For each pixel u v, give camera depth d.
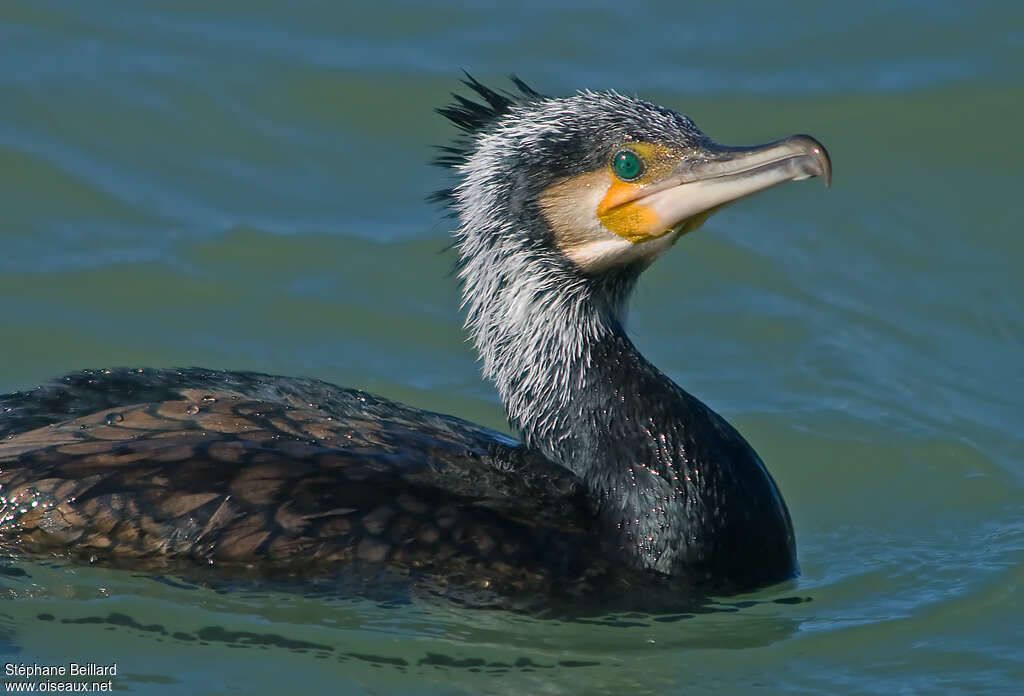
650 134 12.87
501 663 12.06
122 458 12.27
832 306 18.86
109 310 17.88
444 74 22.55
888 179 21.03
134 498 12.03
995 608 13.13
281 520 12.00
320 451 12.52
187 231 19.47
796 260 19.70
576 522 12.73
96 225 19.44
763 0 24.34
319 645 12.03
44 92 21.69
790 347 18.03
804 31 23.70
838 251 19.91
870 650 12.49
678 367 17.64
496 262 13.44
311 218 19.97
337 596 12.07
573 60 22.81
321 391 13.62
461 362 17.53
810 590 13.41
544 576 12.26
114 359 17.03
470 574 12.11
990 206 20.62
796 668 12.22
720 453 13.05
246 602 12.11
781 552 13.20
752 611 12.92
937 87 22.44
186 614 12.14
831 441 16.36
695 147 12.80
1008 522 14.85
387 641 12.05
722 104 21.91
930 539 14.56
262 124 21.69
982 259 19.75
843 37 23.58
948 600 13.22
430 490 12.45
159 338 17.47
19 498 12.12
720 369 17.64
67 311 17.75
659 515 12.70
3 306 17.70
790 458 16.09
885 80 22.61
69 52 22.61
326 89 22.31
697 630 12.55
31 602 12.18
